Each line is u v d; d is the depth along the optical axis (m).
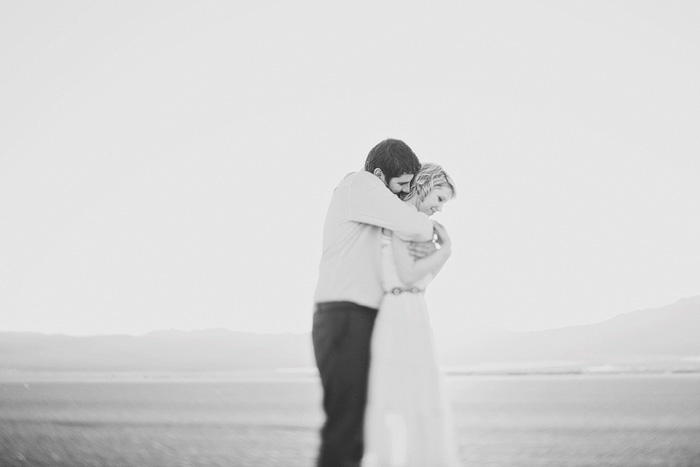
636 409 7.07
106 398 10.80
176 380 20.50
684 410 6.83
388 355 2.08
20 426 6.07
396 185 2.31
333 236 2.19
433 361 2.13
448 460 2.10
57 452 4.30
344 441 2.09
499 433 5.14
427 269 2.13
